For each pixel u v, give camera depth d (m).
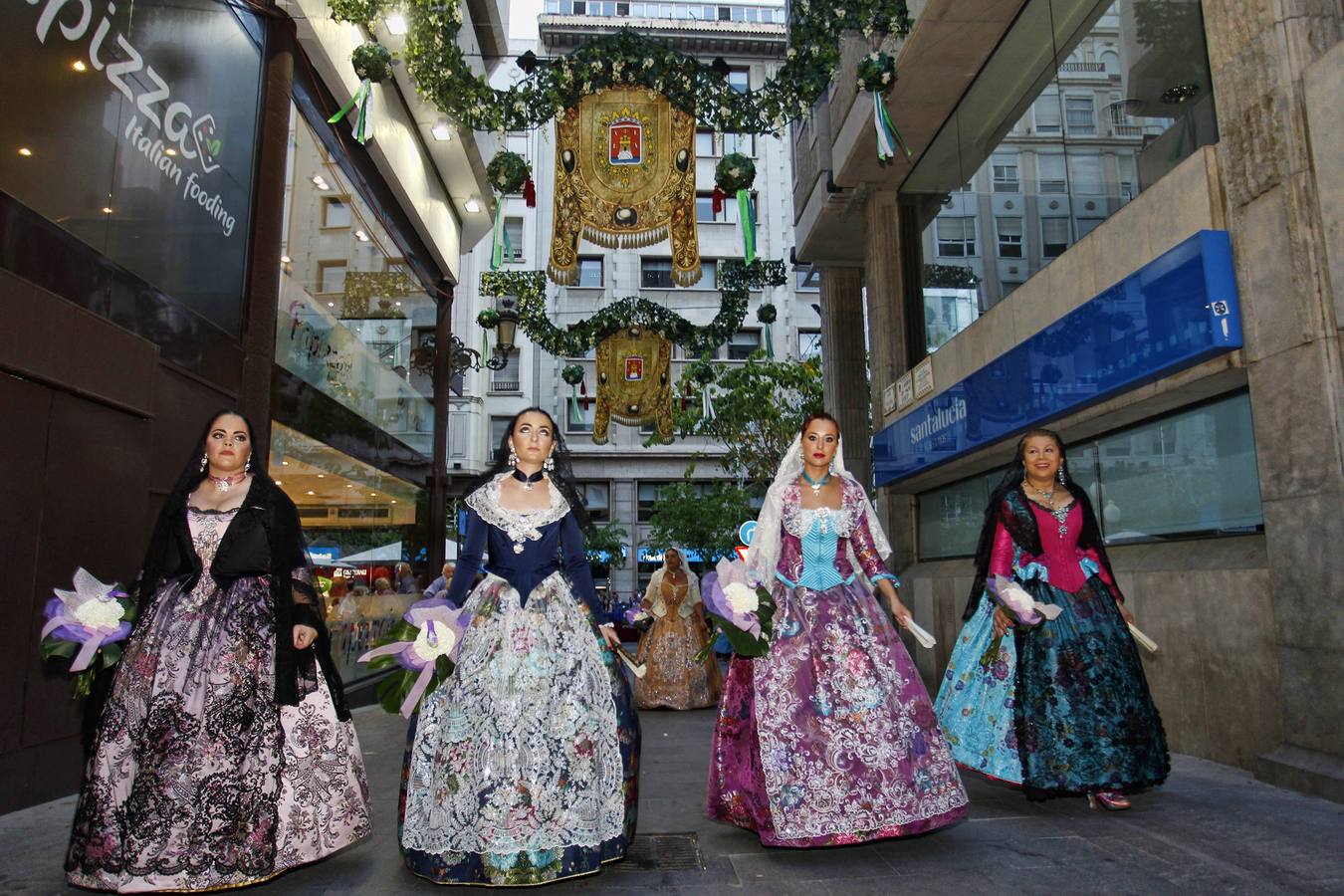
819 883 3.09
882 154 8.06
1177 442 6.26
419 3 7.81
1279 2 4.78
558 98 8.38
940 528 11.05
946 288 10.56
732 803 3.72
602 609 3.57
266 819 3.12
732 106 8.54
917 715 3.62
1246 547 5.33
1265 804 4.06
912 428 10.42
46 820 4.30
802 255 14.59
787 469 4.11
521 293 13.31
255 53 7.79
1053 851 3.40
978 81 9.78
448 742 3.19
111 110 5.79
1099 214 7.34
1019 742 4.06
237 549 3.44
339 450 9.91
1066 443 7.80
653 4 37.31
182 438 6.47
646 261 31.77
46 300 4.83
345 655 9.93
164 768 3.07
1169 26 6.50
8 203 4.79
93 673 3.28
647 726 7.72
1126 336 5.90
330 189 9.55
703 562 25.28
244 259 7.60
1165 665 5.80
